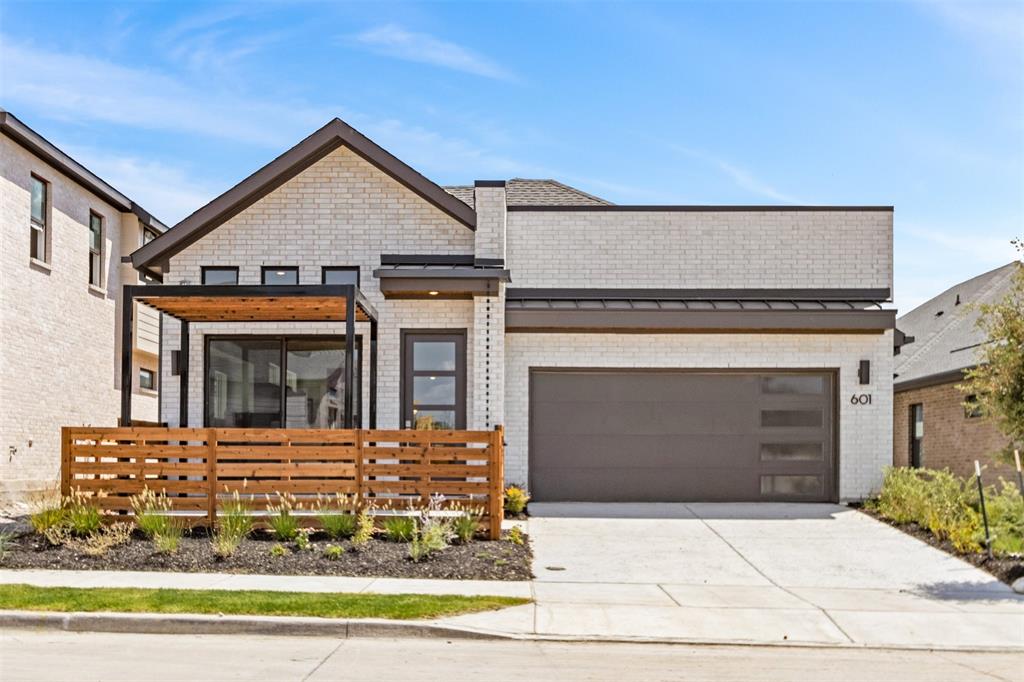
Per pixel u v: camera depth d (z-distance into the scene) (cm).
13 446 1755
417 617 898
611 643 859
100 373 2152
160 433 1315
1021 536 1341
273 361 1672
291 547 1209
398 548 1209
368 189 1688
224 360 1675
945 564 1234
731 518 1532
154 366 2495
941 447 2147
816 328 1658
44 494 1529
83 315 2066
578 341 1697
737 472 1692
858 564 1230
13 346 1753
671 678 734
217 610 891
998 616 975
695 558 1252
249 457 1316
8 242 1734
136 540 1226
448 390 1647
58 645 809
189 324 1666
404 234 1681
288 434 1328
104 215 2186
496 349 1606
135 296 1390
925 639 893
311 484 1315
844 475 1678
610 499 1686
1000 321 1208
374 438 1326
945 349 2198
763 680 737
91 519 1241
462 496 1438
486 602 966
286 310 1542
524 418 1678
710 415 1698
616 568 1186
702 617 948
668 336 1697
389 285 1567
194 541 1229
